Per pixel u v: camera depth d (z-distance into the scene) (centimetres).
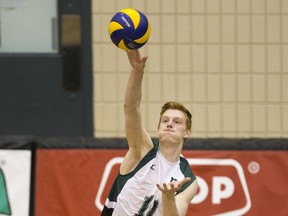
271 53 1869
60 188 1719
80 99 1867
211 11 1861
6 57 1869
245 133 1869
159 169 1252
